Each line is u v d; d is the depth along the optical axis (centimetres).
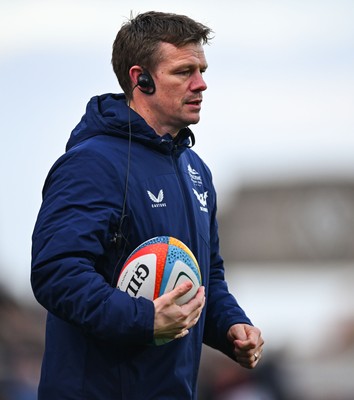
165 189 1795
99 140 1784
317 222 10556
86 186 1730
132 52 1819
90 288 1670
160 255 1736
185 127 1853
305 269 6531
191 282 1708
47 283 1692
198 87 1805
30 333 3123
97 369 1747
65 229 1697
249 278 6594
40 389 1789
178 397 1789
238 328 1883
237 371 3572
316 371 4541
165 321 1686
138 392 1753
